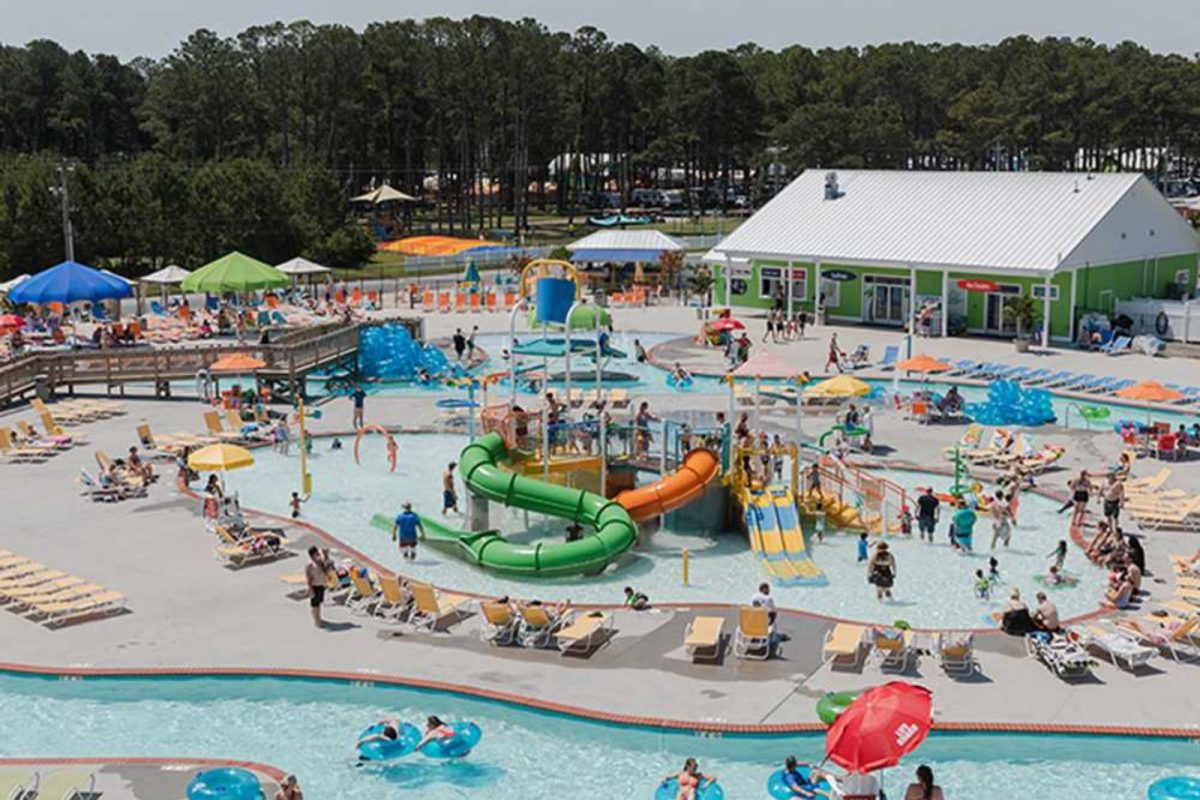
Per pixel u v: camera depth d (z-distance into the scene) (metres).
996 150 154.38
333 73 135.75
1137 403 46.53
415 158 146.75
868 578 26.22
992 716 19.98
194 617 24.81
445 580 27.44
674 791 17.28
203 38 137.50
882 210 67.50
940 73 174.12
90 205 91.50
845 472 33.72
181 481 34.84
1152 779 18.45
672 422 31.52
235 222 97.75
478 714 20.80
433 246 88.31
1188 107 154.25
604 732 20.05
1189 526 30.41
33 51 161.88
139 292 71.94
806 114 142.62
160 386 49.09
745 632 22.36
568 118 141.38
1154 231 63.88
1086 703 20.45
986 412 43.41
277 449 40.44
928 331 62.19
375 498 34.47
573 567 27.28
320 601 24.31
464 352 57.81
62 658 22.75
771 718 19.98
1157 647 22.56
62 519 31.78
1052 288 59.16
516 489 28.92
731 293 72.81
